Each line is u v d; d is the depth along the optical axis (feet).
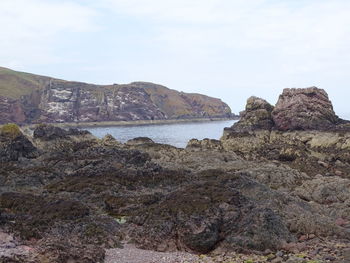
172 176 100.37
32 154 147.64
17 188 97.45
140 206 79.87
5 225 65.16
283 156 166.20
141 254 58.49
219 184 78.18
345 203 89.86
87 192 89.76
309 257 54.60
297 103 218.79
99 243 61.46
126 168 110.01
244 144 187.01
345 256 54.60
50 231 64.23
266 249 59.21
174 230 63.52
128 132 466.29
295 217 72.69
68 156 131.23
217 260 55.77
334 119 221.66
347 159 156.87
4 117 621.72
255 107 237.86
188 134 416.46
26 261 49.85
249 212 66.03
